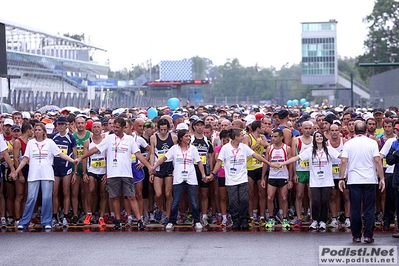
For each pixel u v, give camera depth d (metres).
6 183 23.66
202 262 17.22
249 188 23.42
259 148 23.64
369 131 23.44
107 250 18.98
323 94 158.75
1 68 41.31
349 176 19.42
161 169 23.08
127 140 22.47
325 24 167.38
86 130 23.92
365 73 154.25
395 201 21.02
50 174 22.70
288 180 22.78
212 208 24.31
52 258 17.97
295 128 28.34
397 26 149.38
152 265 17.00
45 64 113.38
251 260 17.36
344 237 20.50
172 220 22.67
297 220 22.69
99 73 151.25
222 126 24.14
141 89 125.56
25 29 105.50
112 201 22.78
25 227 22.59
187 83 128.00
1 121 24.64
